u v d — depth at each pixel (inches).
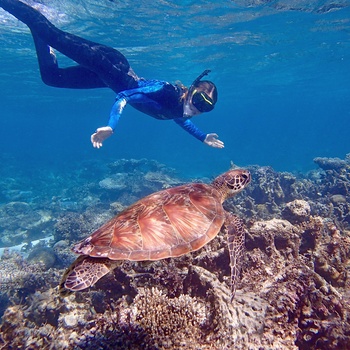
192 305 161.6
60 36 306.7
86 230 528.7
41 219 708.0
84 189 992.9
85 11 683.4
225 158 2329.0
